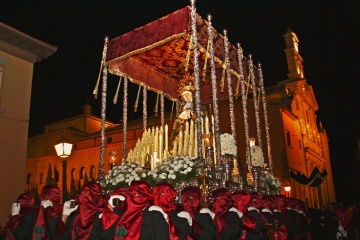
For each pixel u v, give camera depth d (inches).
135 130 1072.8
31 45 628.7
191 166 287.1
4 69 589.9
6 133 575.5
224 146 354.0
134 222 167.8
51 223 197.9
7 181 563.5
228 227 220.1
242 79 421.4
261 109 994.1
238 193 252.2
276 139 997.2
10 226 221.6
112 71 415.2
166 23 340.2
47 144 1296.8
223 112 1011.9
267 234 275.9
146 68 461.4
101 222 176.1
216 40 372.8
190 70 467.2
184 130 375.9
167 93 494.0
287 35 1318.9
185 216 195.9
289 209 367.9
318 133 1499.8
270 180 434.3
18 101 602.9
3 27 576.1
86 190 181.5
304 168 1176.2
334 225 490.0
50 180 978.1
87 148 1173.1
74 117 1357.0
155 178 297.7
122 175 328.5
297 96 1216.8
